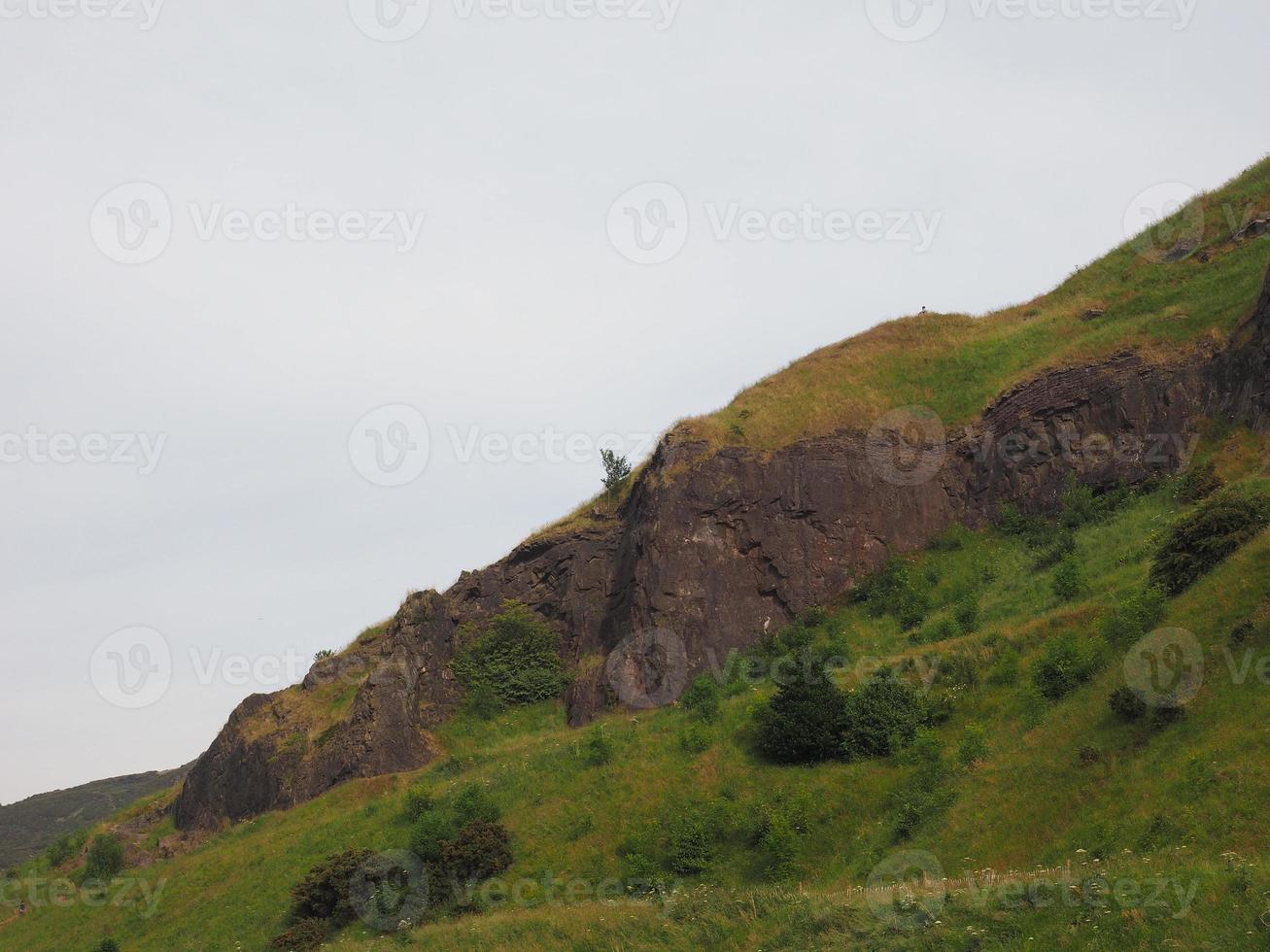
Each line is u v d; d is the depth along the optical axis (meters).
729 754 46.03
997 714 41.78
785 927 31.97
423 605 63.66
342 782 56.38
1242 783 29.42
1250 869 24.89
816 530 60.78
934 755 41.03
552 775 48.50
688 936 33.66
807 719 44.12
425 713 59.97
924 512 61.78
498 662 62.50
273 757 59.47
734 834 41.09
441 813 47.38
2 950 49.44
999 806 35.53
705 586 59.19
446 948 37.19
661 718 51.69
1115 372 60.72
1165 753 32.91
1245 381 56.28
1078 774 34.47
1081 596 47.50
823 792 41.56
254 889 47.47
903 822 37.59
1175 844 28.86
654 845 41.78
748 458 62.69
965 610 50.75
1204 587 39.59
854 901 32.22
